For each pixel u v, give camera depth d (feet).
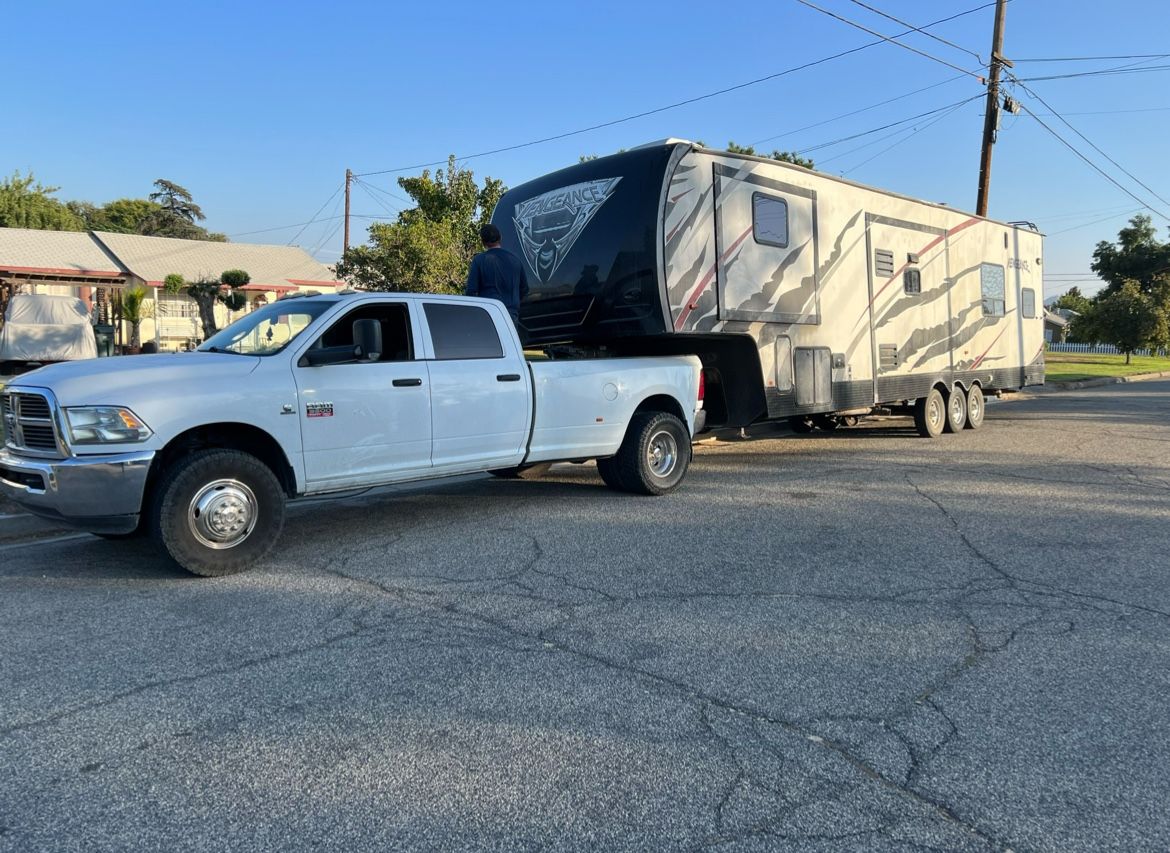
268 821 9.50
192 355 19.62
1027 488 29.37
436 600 17.20
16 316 68.44
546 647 14.66
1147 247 204.74
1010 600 17.17
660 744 11.25
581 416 25.81
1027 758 10.89
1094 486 29.71
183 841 9.14
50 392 17.43
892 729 11.66
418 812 9.68
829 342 35.40
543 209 31.68
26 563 19.98
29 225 122.42
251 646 14.70
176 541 18.03
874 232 38.06
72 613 16.39
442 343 22.70
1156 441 41.88
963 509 25.89
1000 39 67.72
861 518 24.67
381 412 21.08
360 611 16.52
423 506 26.68
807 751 11.07
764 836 9.21
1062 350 231.30
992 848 9.03
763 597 17.35
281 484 20.10
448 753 11.02
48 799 9.93
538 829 9.35
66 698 12.64
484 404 23.24
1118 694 12.76
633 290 28.48
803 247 33.60
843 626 15.69
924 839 9.17
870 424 51.72
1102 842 9.14
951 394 45.21
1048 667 13.78
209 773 10.53
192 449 18.88
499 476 32.04
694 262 28.84
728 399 33.01
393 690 12.92
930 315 42.75
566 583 18.34
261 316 21.84
